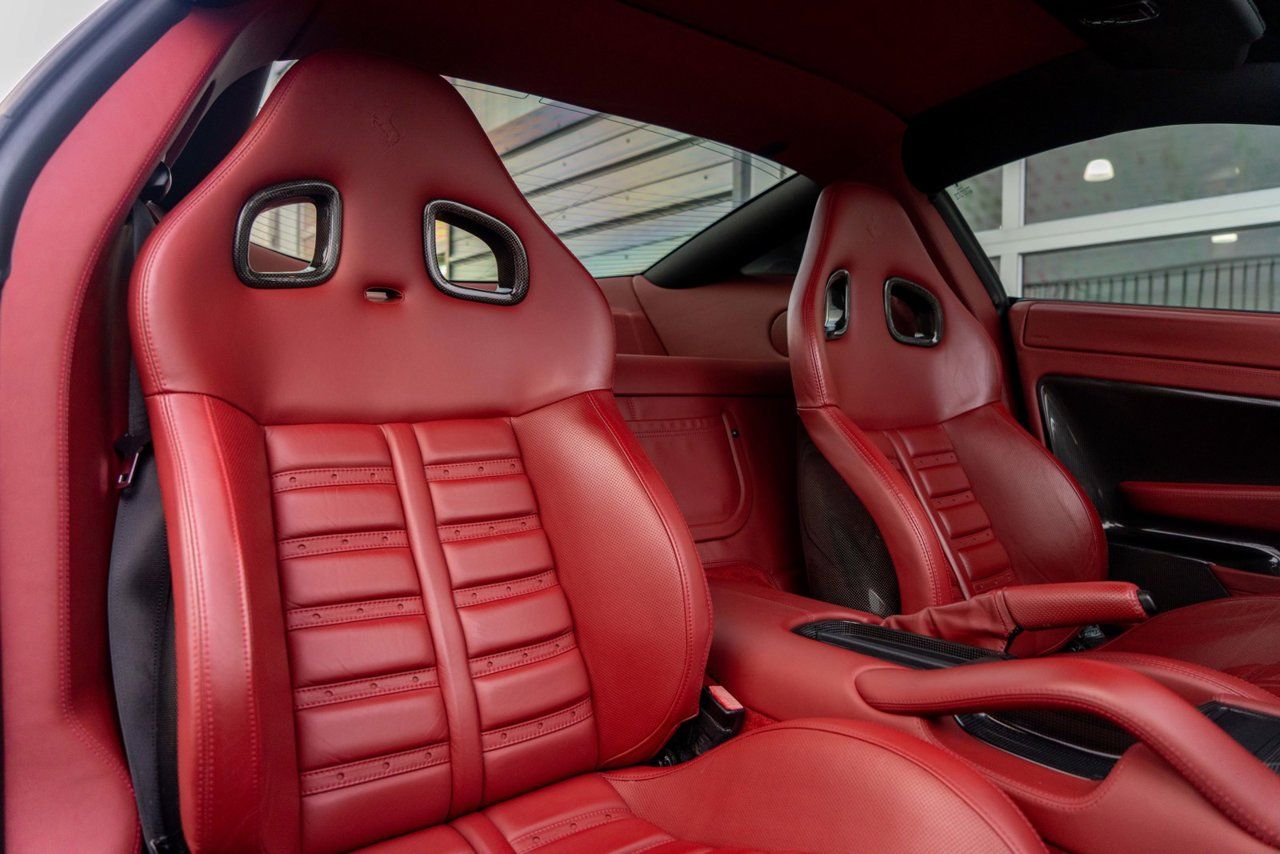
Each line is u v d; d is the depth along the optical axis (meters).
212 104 1.05
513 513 0.99
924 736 0.88
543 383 1.04
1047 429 1.92
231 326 0.81
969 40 1.45
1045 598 1.01
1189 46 1.38
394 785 0.82
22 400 0.73
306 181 0.88
